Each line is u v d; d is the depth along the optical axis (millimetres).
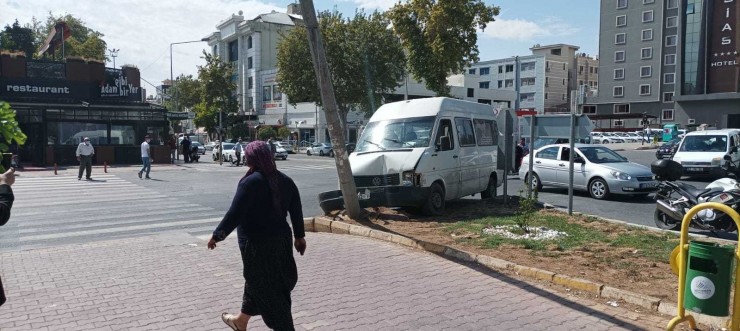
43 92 33156
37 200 14664
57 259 7348
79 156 21078
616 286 5766
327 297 5613
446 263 6914
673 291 5594
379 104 43344
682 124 56094
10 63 32125
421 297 5613
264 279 3992
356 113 59812
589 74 102875
